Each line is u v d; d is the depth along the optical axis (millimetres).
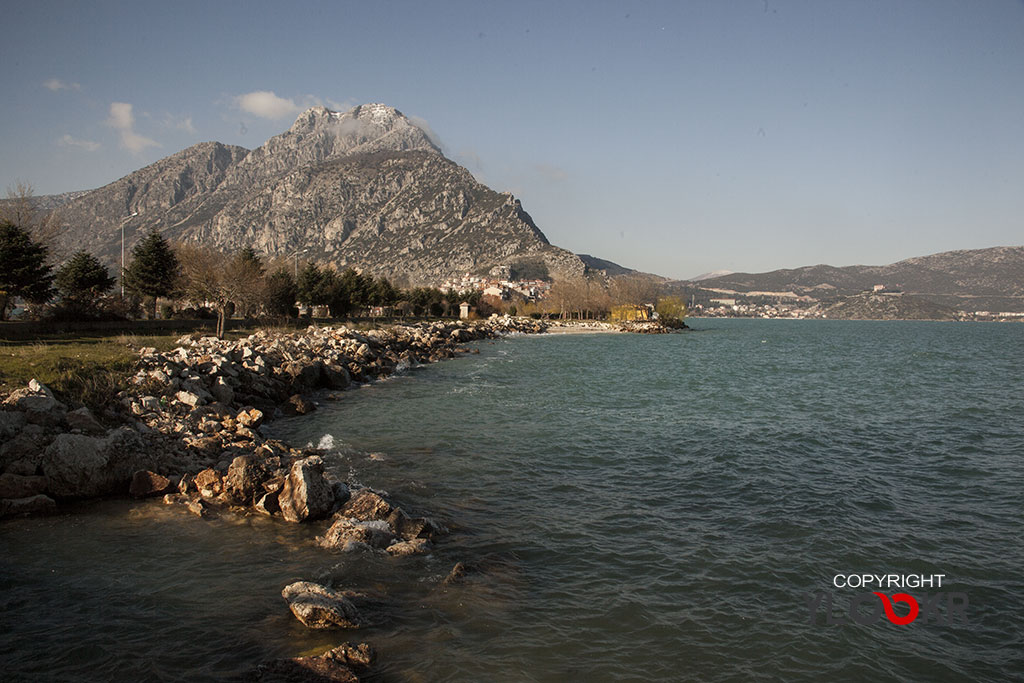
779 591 11680
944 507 16781
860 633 10273
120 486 16016
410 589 11203
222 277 49125
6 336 34438
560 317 185750
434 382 42219
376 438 23750
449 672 8734
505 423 27297
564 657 9250
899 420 30000
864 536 14562
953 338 139000
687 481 18781
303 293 83375
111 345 30656
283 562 12109
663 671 8992
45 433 16547
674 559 12984
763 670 9148
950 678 9133
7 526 13672
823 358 72375
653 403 34312
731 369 56562
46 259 47812
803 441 24750
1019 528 15273
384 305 115375
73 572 11508
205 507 14969
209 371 27875
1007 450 23656
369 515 13930
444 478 18469
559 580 11875
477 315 157625
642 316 172750
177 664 8680
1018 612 11125
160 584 11102
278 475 16312
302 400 29453
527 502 16500
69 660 8734
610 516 15531
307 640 9414
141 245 64562
